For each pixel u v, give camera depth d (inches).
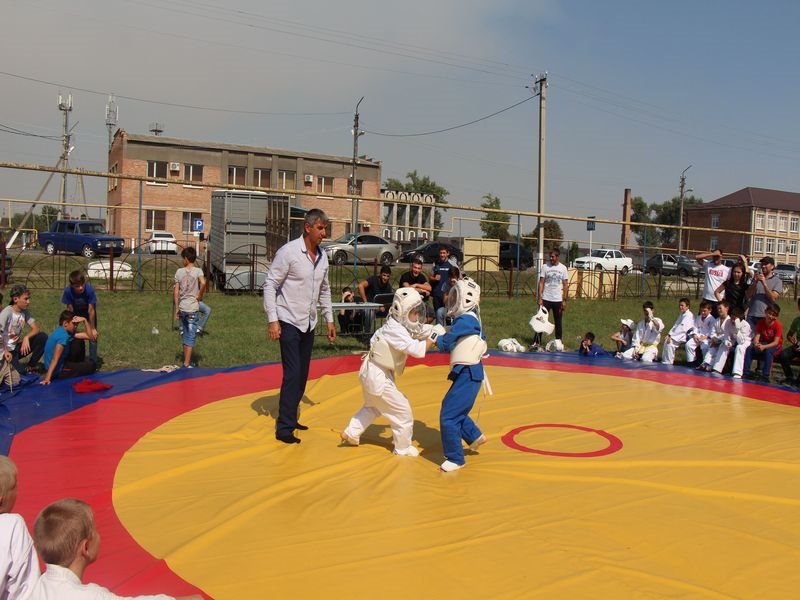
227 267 754.8
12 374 286.2
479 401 292.4
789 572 138.8
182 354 395.5
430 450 219.1
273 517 161.6
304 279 224.8
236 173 1673.2
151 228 1572.3
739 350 374.9
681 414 276.2
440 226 1973.4
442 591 127.3
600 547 147.6
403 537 151.0
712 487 187.3
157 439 222.2
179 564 136.9
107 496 172.9
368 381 205.8
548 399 297.7
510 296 853.8
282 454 210.4
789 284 1253.1
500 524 158.9
